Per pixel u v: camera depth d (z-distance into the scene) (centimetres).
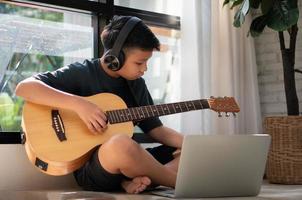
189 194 147
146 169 157
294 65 265
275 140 236
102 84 189
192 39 256
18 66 223
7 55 221
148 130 199
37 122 166
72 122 169
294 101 244
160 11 267
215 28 267
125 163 153
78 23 241
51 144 162
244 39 282
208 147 144
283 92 285
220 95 265
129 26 178
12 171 196
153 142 234
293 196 163
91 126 163
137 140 231
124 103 180
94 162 162
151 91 262
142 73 183
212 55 264
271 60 290
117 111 173
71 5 228
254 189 158
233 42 274
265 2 237
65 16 237
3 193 166
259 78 295
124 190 169
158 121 200
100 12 238
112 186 167
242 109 272
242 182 153
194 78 253
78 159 162
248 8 233
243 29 282
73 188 199
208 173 146
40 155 158
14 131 209
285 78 245
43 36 230
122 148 151
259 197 156
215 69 264
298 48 278
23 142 172
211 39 264
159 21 262
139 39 176
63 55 237
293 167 231
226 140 146
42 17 230
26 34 226
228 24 271
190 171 144
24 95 168
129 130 172
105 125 166
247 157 150
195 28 255
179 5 266
